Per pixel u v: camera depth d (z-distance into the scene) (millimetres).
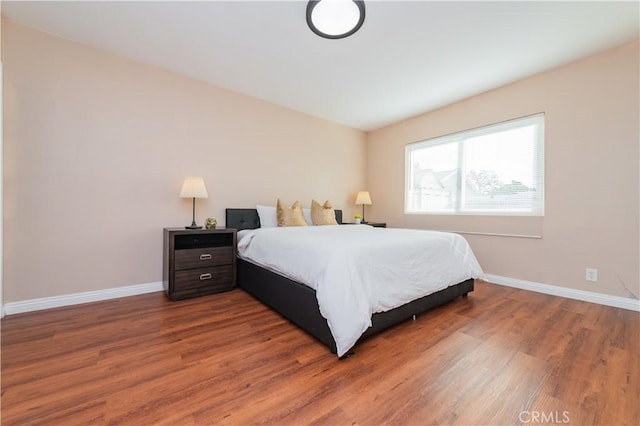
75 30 2162
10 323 1915
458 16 1945
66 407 1112
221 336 1777
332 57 2506
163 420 1056
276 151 3646
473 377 1348
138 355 1521
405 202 4230
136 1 1840
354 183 4629
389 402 1169
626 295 2309
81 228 2352
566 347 1638
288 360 1495
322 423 1050
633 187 2273
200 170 3012
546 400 1182
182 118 2879
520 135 2986
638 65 2236
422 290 2051
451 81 2949
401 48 2346
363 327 1530
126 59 2551
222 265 2770
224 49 2400
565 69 2605
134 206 2609
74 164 2312
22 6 1896
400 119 4191
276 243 2252
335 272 1618
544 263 2775
